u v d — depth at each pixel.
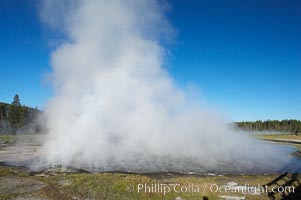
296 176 18.75
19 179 17.78
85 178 17.78
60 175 18.80
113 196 14.79
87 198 14.38
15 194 14.71
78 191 15.41
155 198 14.79
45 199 14.05
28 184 16.62
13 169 20.75
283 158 28.59
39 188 15.83
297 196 15.14
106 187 16.03
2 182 17.00
